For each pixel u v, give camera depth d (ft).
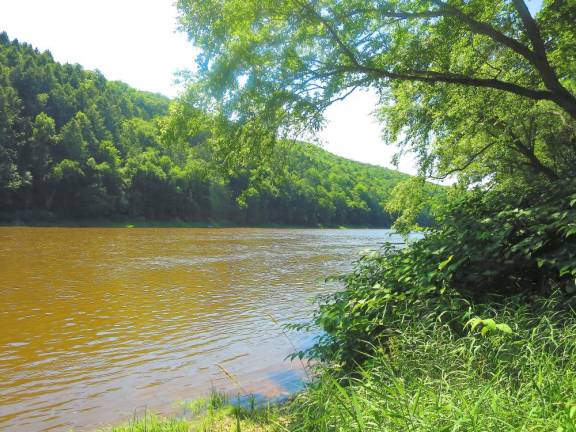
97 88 372.79
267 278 64.49
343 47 23.54
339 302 17.30
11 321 37.01
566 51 26.48
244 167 26.78
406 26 24.89
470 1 25.27
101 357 28.32
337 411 8.97
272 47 22.81
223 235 187.21
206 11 22.09
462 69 27.84
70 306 42.86
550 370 8.70
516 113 33.55
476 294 14.85
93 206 245.04
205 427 15.83
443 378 9.15
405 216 45.98
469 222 16.21
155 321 37.76
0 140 233.96
